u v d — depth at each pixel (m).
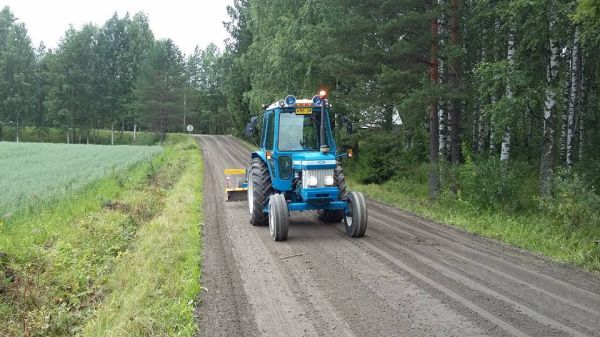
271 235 9.18
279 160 9.83
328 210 10.36
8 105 61.84
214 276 6.64
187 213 11.18
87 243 8.36
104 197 13.40
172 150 40.03
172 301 5.57
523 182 14.75
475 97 14.21
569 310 5.27
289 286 6.20
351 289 6.06
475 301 5.57
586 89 19.09
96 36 65.75
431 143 14.90
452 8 13.73
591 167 14.70
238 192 12.84
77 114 62.47
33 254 7.30
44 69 67.56
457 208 12.52
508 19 12.68
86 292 6.28
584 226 9.71
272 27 22.92
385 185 19.00
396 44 14.05
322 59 16.05
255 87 25.70
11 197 12.71
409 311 5.29
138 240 8.77
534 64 13.35
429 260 7.39
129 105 62.75
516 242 8.62
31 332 5.20
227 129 79.81
